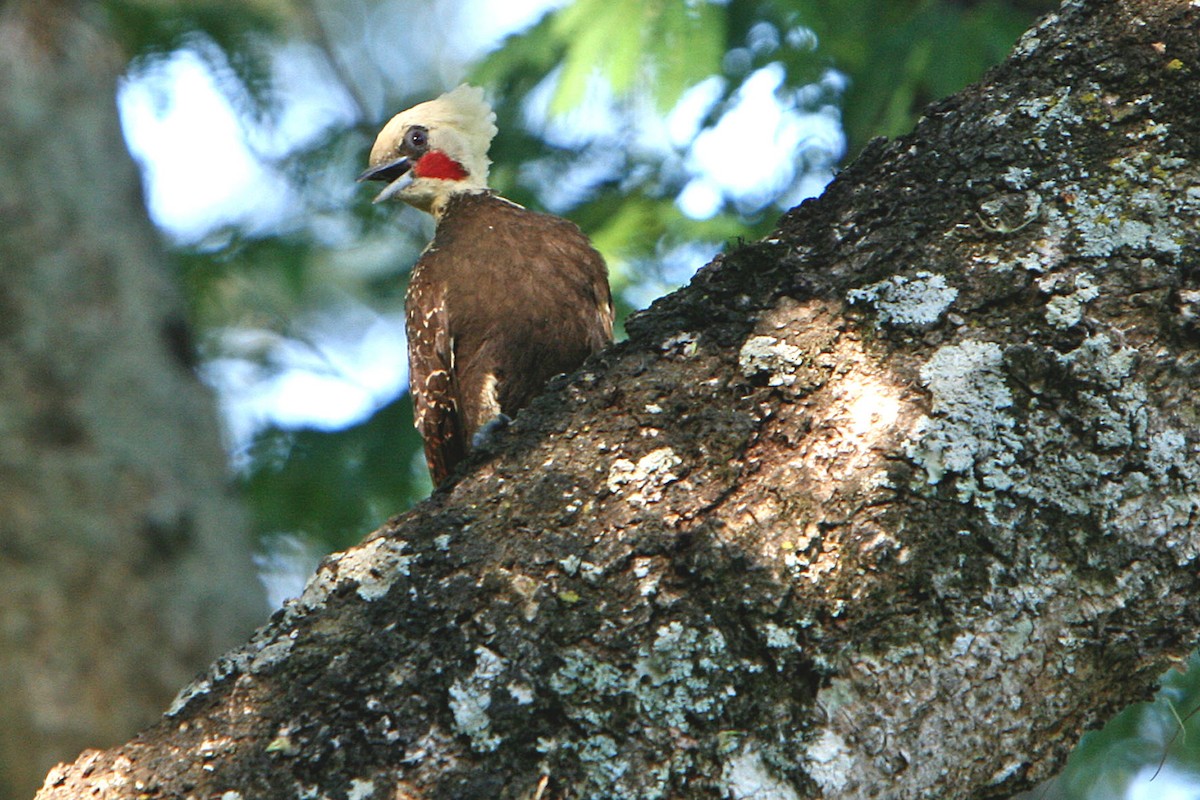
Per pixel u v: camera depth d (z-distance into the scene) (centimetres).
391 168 1048
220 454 1373
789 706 420
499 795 414
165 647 1247
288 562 1478
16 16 1350
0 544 1228
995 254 472
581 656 428
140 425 1298
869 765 416
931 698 421
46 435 1259
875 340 468
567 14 1242
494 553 452
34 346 1274
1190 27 498
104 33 1417
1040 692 428
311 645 448
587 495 457
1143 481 436
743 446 457
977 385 450
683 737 418
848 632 425
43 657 1212
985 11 1220
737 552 437
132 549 1260
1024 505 436
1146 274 457
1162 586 432
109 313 1315
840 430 453
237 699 442
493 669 430
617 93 1223
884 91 1211
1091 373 446
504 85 1398
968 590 428
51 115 1334
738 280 498
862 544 434
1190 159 476
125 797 429
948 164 498
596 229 1368
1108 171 479
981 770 427
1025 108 501
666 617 431
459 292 934
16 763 1186
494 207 997
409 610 446
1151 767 1080
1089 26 514
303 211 1566
